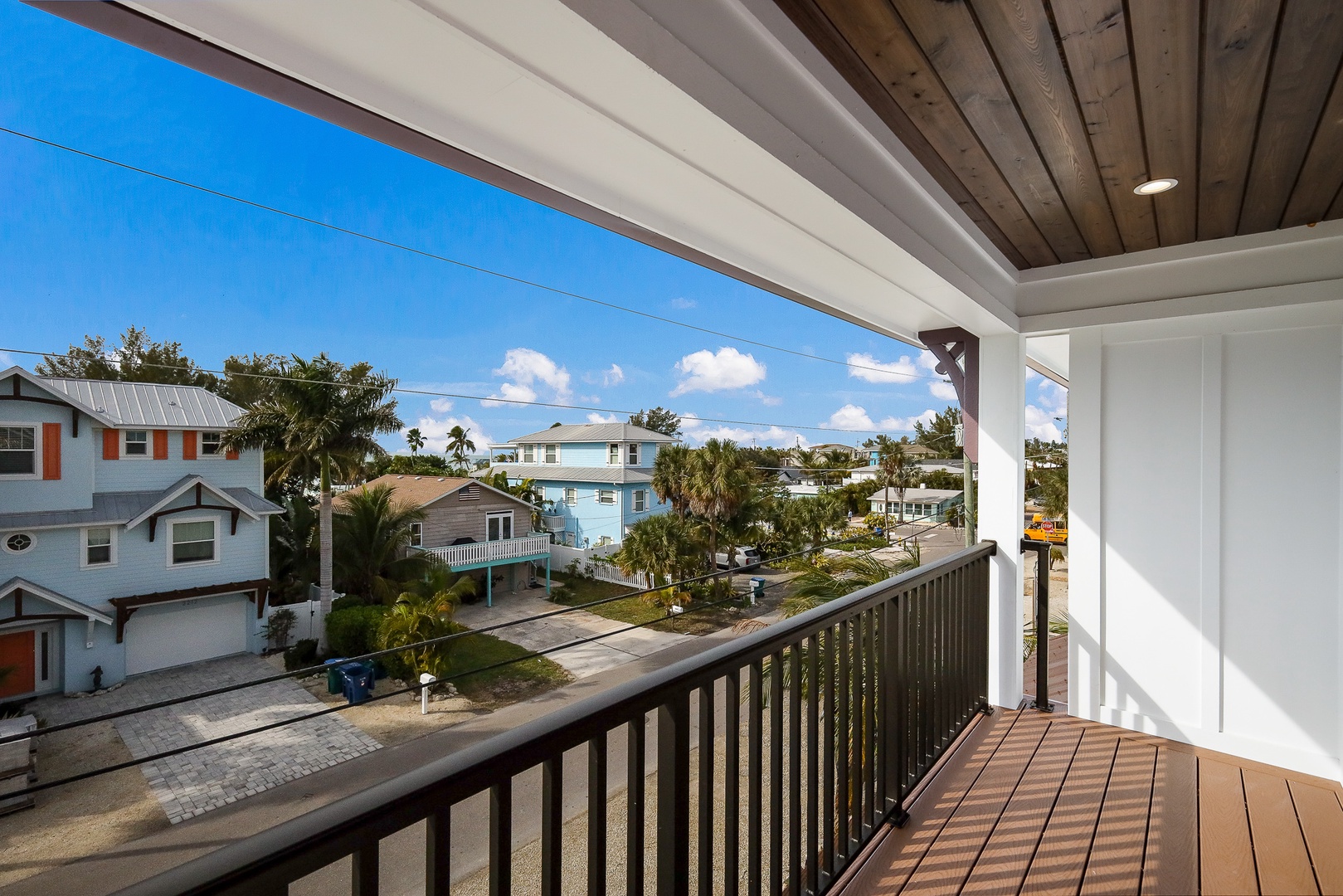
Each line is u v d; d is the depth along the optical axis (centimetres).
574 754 654
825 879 170
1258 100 165
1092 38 141
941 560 248
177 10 97
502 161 144
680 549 1429
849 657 180
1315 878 178
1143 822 206
